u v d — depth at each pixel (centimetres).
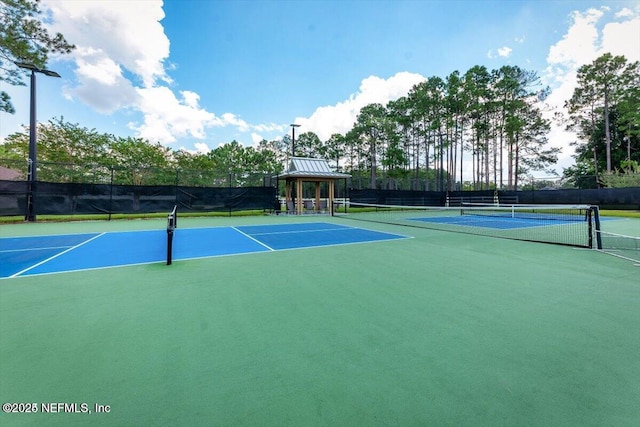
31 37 1220
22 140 2152
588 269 482
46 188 1273
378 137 3684
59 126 2198
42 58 1248
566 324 274
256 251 638
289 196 1984
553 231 998
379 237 854
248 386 182
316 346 234
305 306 321
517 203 2217
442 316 294
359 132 3688
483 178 3684
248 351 226
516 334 254
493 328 266
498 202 2311
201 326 270
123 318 287
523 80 3034
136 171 1780
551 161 3344
